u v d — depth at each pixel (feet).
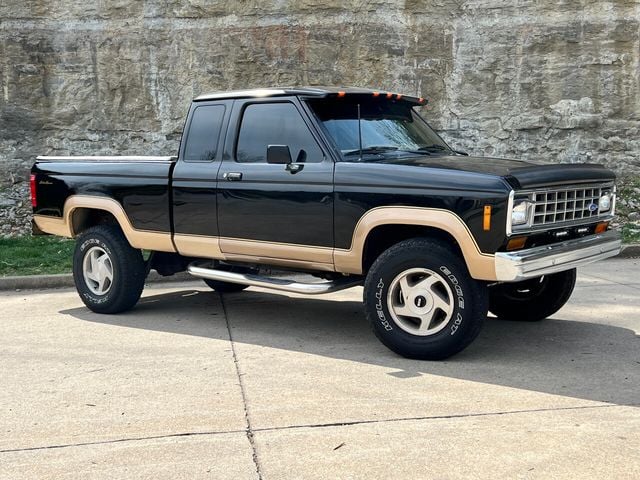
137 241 23.08
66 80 48.37
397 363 17.94
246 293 27.99
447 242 17.85
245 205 20.53
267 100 20.67
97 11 48.32
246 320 23.11
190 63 48.14
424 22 47.14
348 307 25.02
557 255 17.28
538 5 46.16
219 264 22.81
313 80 47.52
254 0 47.52
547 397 15.25
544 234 17.65
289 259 20.12
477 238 16.72
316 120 19.67
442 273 17.40
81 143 48.62
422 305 17.88
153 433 13.65
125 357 18.93
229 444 13.05
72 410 15.01
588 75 45.91
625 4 45.44
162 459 12.48
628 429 13.43
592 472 11.68
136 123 48.62
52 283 30.35
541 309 21.84
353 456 12.42
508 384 16.16
